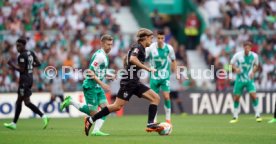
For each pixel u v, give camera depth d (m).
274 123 39.00
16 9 57.94
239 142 24.80
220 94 53.12
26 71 33.66
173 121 41.59
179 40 65.38
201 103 52.97
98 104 29.02
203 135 28.38
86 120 27.48
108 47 28.50
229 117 47.31
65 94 49.75
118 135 28.39
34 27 57.59
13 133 29.97
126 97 27.09
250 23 63.69
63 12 59.47
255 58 41.94
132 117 47.88
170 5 66.19
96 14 60.50
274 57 59.34
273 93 53.28
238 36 61.28
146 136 27.61
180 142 24.53
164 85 36.56
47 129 33.41
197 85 58.59
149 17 62.41
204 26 63.62
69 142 24.55
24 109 47.97
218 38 61.31
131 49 27.05
